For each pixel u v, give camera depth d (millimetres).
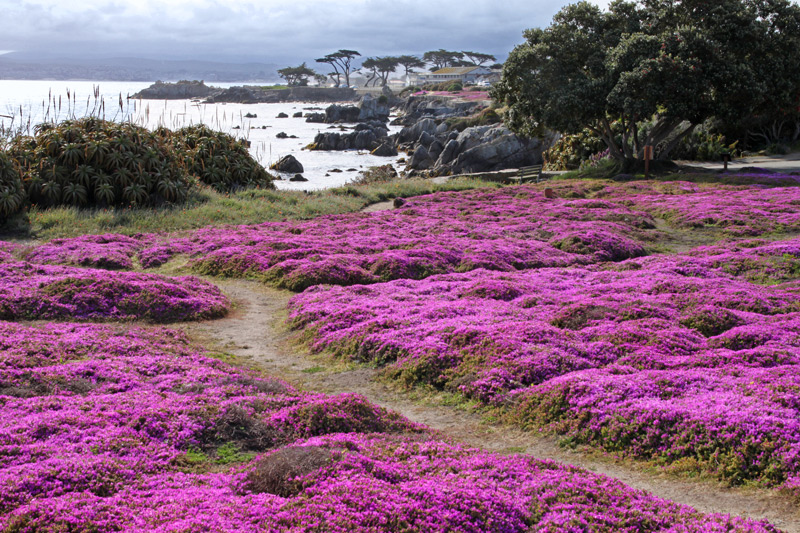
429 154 72000
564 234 25562
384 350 12844
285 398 9812
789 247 20547
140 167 29281
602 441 8812
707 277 18375
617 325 13359
